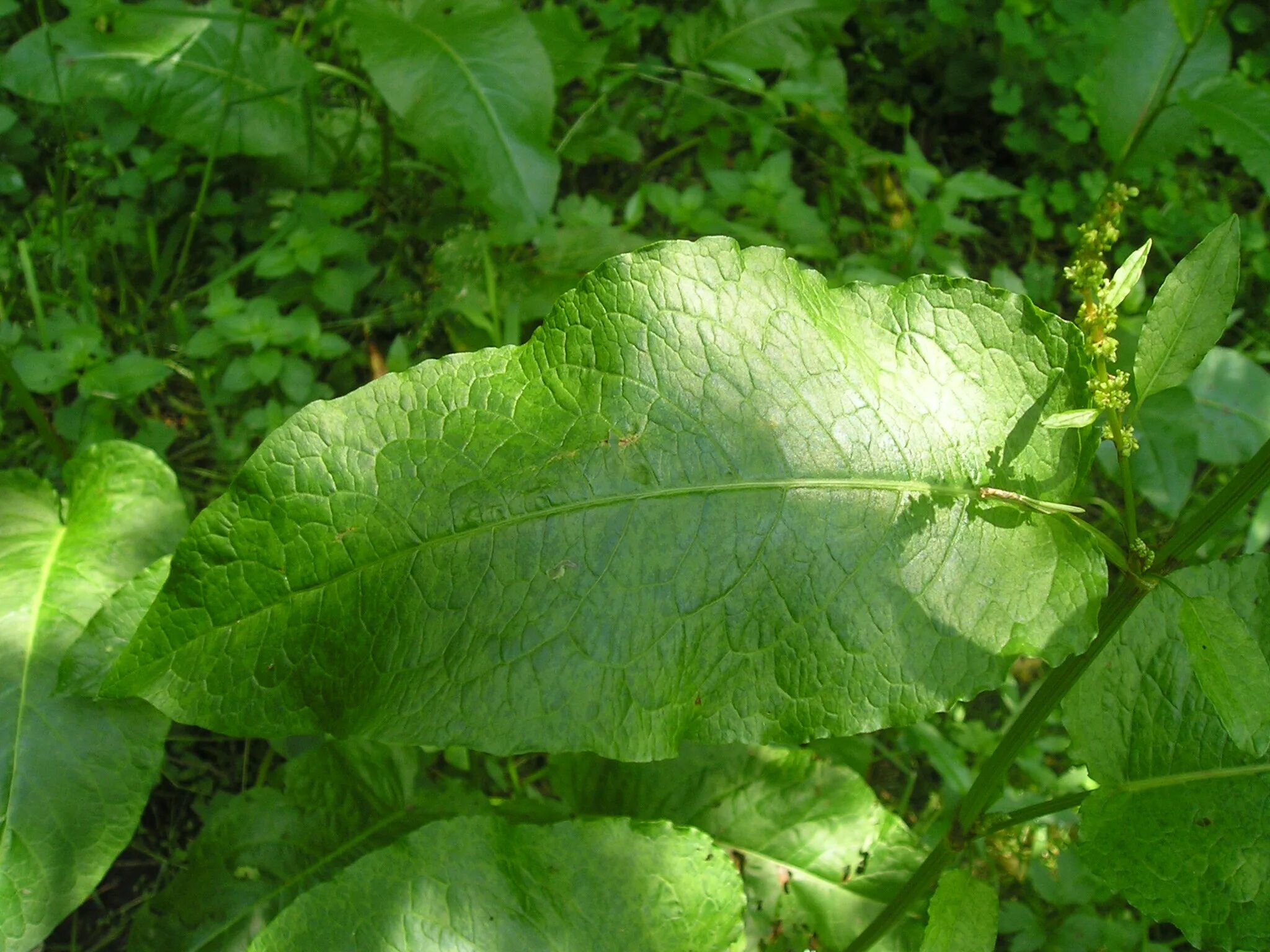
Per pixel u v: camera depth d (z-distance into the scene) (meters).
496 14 0.56
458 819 0.34
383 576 0.28
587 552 0.28
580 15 0.76
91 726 0.37
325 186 0.63
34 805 0.36
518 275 0.57
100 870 0.36
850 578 0.28
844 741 0.48
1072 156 0.76
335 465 0.28
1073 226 0.73
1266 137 0.53
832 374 0.29
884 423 0.29
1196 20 0.53
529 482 0.28
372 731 0.28
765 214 0.63
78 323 0.54
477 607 0.28
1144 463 0.53
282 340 0.52
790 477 0.28
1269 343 0.70
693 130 0.73
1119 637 0.33
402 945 0.33
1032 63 0.77
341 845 0.40
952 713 0.53
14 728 0.36
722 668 0.28
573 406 0.28
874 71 0.81
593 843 0.34
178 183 0.61
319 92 0.63
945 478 0.29
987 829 0.32
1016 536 0.29
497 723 0.28
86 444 0.49
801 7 0.71
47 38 0.55
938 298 0.30
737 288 0.29
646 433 0.28
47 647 0.38
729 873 0.35
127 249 0.60
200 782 0.47
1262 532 0.53
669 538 0.28
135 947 0.38
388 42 0.55
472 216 0.62
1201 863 0.30
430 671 0.28
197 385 0.54
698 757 0.42
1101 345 0.28
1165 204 0.76
